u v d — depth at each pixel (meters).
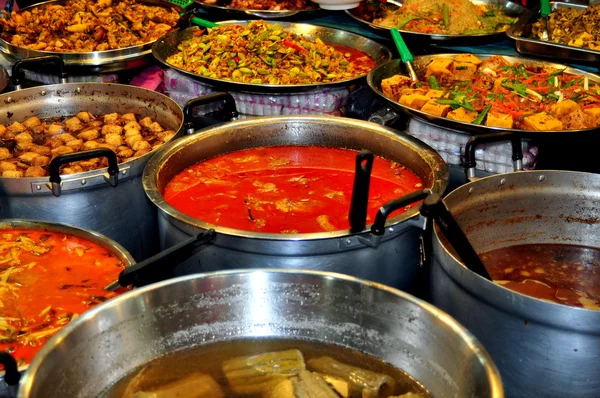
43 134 1.72
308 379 0.97
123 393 0.95
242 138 1.57
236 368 0.99
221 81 1.73
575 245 1.38
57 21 2.09
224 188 1.45
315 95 1.76
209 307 1.01
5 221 1.31
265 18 2.20
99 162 1.57
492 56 1.90
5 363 0.90
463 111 1.62
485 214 1.34
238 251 1.19
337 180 1.49
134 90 1.77
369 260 1.21
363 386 0.96
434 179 1.33
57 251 1.27
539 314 1.03
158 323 0.99
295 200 1.41
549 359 1.05
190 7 2.30
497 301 1.06
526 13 2.13
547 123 1.53
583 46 1.98
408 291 1.31
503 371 1.09
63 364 0.91
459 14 2.11
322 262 1.19
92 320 0.94
